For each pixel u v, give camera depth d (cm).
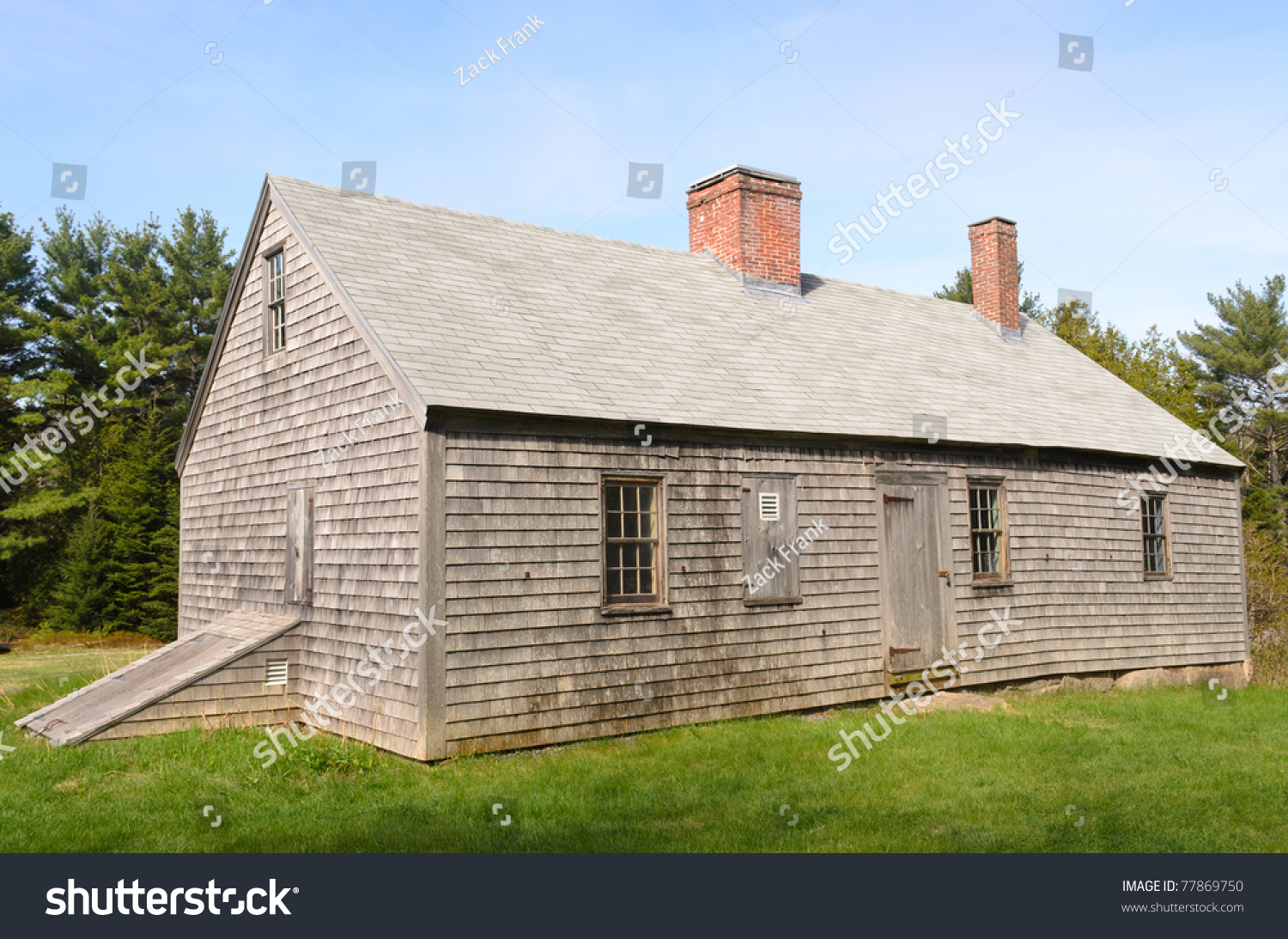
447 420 961
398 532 980
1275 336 3738
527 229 1441
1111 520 1616
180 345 3175
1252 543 2223
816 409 1290
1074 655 1530
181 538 1515
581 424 1050
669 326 1345
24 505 2770
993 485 1459
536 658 998
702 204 1694
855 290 1827
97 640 2562
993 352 1828
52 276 3206
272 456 1255
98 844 718
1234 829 773
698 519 1145
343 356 1105
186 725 1057
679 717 1104
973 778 902
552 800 822
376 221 1262
